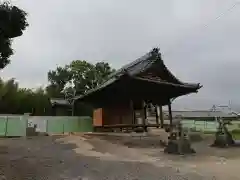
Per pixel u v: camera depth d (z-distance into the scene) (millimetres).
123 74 22156
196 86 26344
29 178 9023
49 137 24859
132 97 25594
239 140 24938
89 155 14578
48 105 47344
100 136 25422
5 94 41219
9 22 10086
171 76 26328
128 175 9609
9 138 24672
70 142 20656
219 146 19312
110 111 29828
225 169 10766
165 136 23438
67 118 34625
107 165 11523
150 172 10133
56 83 62750
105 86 25328
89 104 37156
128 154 15234
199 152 16328
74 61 61375
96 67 60062
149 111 30969
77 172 10086
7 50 10680
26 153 14867
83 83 59312
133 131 25188
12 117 28469
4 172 9727
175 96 28531
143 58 27922
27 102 44594
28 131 27969
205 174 9789
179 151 15398
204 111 68312
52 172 10023
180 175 9609
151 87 25453
